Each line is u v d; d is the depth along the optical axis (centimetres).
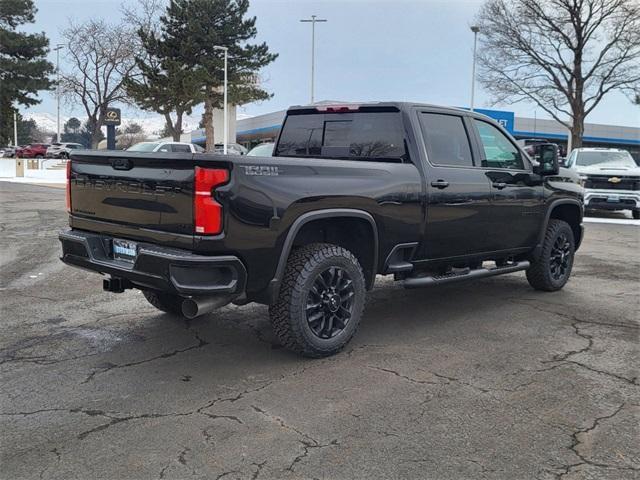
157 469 300
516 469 304
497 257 618
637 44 3191
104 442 327
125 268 423
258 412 364
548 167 625
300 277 432
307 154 594
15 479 291
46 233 1158
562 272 705
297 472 298
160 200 408
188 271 386
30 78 4588
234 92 4519
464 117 574
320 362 452
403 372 432
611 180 1545
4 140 4978
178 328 537
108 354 468
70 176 489
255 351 476
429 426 348
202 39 4256
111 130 3066
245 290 412
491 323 562
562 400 387
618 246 1102
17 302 627
